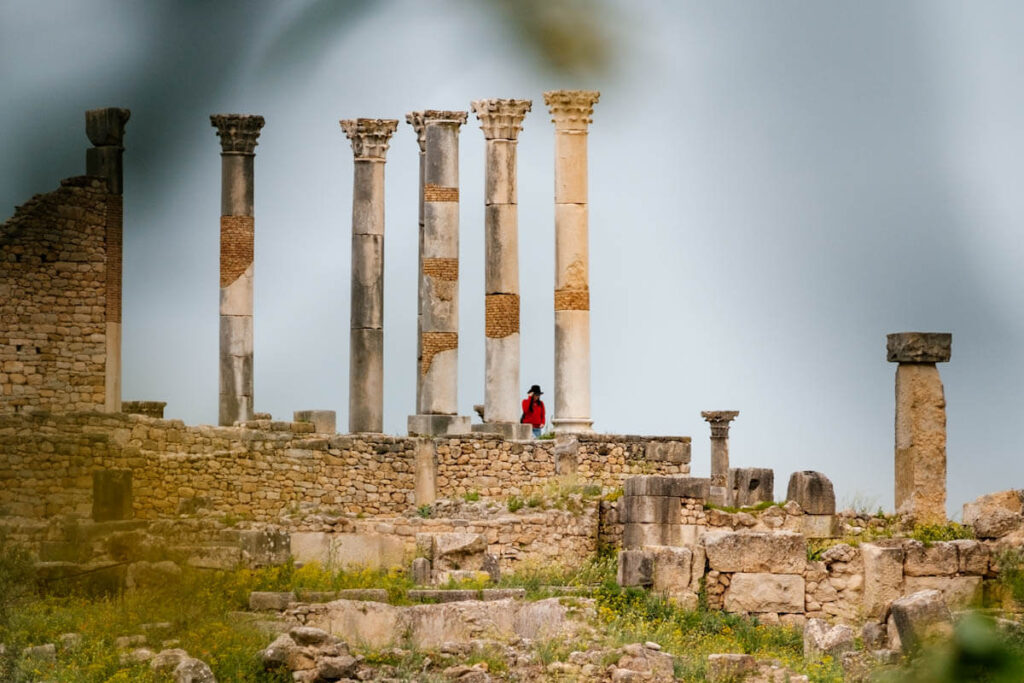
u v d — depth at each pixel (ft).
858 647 288.30
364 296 473.26
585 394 464.65
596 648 281.13
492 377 467.93
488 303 469.98
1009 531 326.03
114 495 358.23
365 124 475.31
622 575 324.80
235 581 298.35
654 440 453.58
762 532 326.65
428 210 471.21
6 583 287.89
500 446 442.91
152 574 299.58
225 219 458.09
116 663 257.96
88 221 429.38
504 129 472.03
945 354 345.51
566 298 466.70
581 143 470.39
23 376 423.64
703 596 323.16
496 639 281.74
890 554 316.60
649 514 358.23
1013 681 103.71
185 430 411.34
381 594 294.66
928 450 343.87
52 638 271.69
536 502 376.89
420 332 501.97
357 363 471.21
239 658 263.70
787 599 321.52
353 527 342.85
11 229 425.69
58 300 427.33
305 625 281.95
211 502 401.08
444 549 323.37
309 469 422.00
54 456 394.11
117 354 430.20
